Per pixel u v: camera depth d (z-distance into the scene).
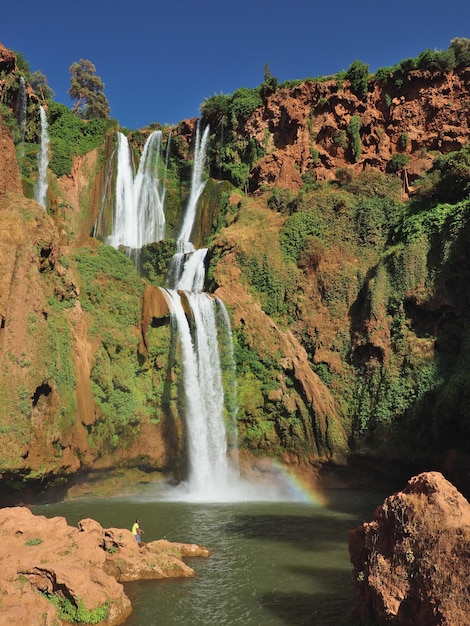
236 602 15.32
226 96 55.78
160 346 34.25
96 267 34.16
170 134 59.62
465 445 26.88
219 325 36.56
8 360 25.98
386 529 12.55
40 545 16.62
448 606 10.45
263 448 34.16
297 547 20.64
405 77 48.44
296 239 40.88
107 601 14.20
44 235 30.27
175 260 44.00
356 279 38.59
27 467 25.38
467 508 11.59
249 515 26.28
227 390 35.28
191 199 55.41
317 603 15.19
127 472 32.34
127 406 32.03
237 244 40.34
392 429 30.70
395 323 34.00
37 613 13.09
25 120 48.16
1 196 32.94
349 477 32.75
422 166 44.16
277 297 38.91
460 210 33.88
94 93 70.81
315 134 50.16
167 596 15.80
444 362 30.67
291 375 35.09
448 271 32.91
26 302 27.81
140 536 20.80
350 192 43.50
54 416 27.45
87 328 31.80
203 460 33.94
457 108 46.56
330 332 36.94
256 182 50.62
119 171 53.88
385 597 11.69
